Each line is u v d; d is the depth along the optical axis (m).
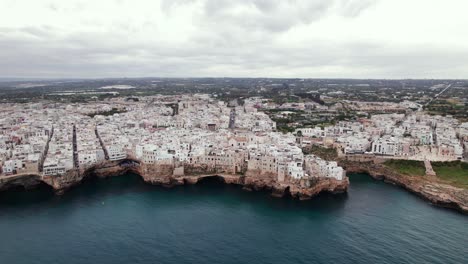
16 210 193.12
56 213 190.75
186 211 196.75
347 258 148.25
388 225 178.38
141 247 156.88
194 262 145.50
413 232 170.38
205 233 171.00
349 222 182.25
